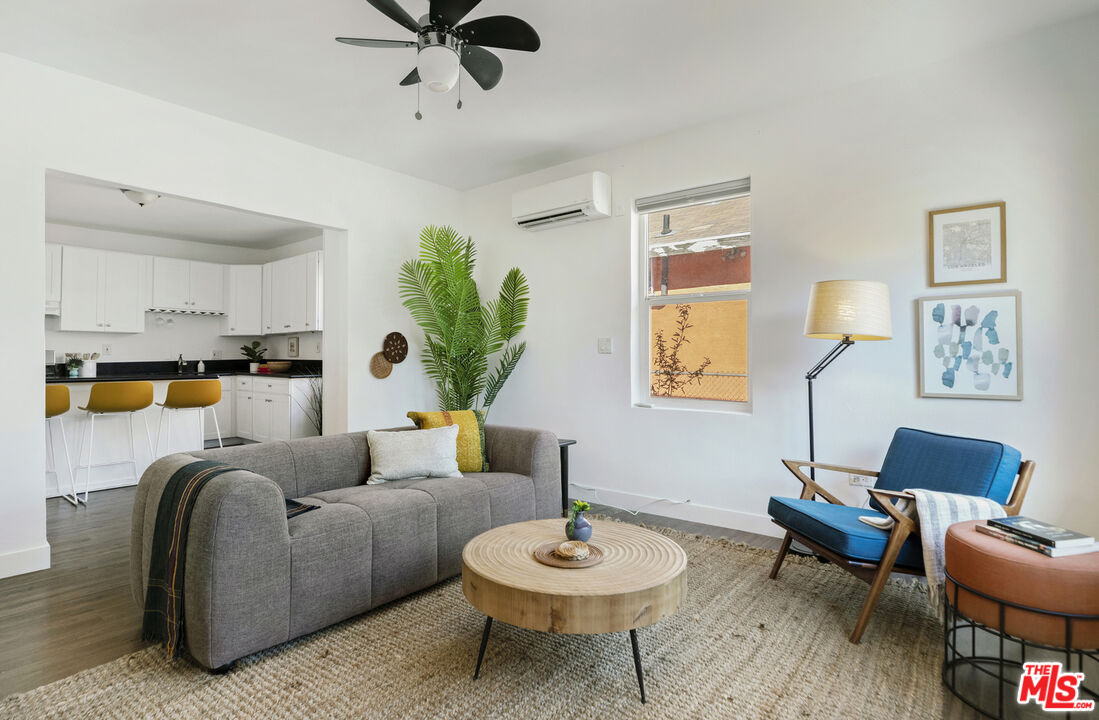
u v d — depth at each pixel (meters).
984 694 1.76
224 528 1.83
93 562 2.91
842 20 2.53
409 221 4.62
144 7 2.39
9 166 2.73
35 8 2.39
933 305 2.88
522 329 4.66
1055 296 2.59
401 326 4.56
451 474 3.01
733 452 3.55
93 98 3.00
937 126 2.89
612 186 4.13
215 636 1.81
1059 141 2.59
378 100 3.29
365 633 2.15
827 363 3.10
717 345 3.73
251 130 3.66
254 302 6.98
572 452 4.34
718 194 3.67
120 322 6.08
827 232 3.21
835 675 1.87
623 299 4.07
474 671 1.89
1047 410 2.60
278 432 6.06
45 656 1.98
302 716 1.65
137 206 5.23
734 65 2.93
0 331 2.69
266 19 2.49
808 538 2.38
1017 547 1.76
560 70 2.97
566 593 1.67
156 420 4.79
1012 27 2.61
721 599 2.46
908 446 2.63
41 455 2.81
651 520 3.73
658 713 1.67
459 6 2.00
